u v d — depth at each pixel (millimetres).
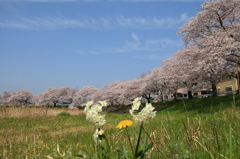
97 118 2178
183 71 29781
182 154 2615
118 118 22094
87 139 6258
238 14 25500
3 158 4363
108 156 2158
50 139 8969
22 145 6602
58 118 23594
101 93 58250
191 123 3619
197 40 27297
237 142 3293
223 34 23797
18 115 24312
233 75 26891
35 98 81188
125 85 54000
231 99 25328
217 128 4250
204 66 22953
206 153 2656
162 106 41031
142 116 1867
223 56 22984
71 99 79188
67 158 3410
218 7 24875
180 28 28234
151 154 2779
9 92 80375
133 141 3713
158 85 42875
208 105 26078
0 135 12531
